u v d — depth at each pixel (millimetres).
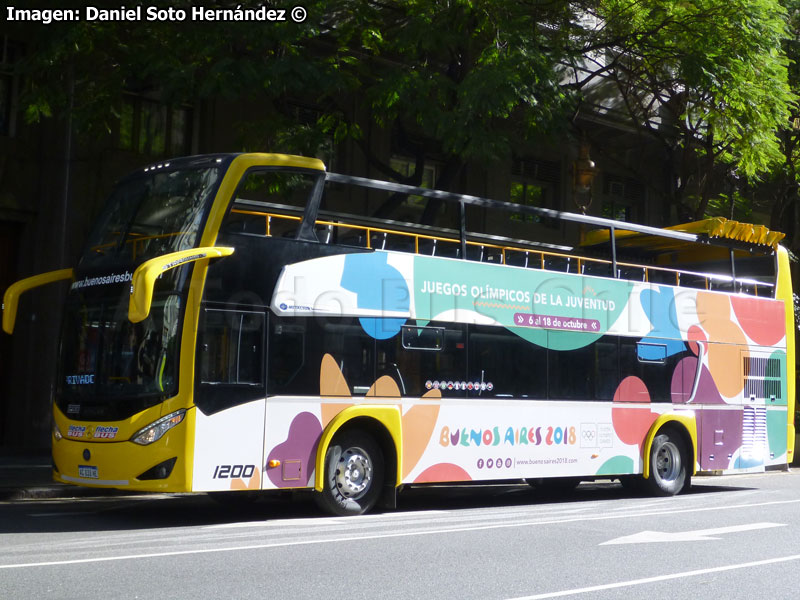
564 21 18828
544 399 13562
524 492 16547
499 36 16500
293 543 8891
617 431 14445
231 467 10445
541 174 26578
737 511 12469
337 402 11391
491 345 13062
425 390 12258
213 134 20484
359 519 11188
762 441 16656
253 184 13383
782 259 17531
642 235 15953
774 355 17078
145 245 10906
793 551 8875
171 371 10227
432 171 24422
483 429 12812
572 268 15000
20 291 11414
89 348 10953
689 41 18922
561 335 13914
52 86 15633
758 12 18734
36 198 18609
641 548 8977
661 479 15125
